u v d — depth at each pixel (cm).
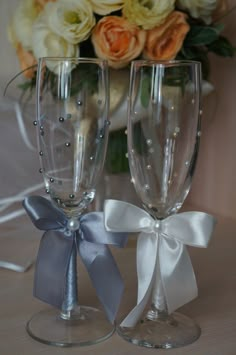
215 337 52
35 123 52
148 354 50
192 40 70
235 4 80
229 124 83
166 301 53
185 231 51
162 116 51
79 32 64
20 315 56
